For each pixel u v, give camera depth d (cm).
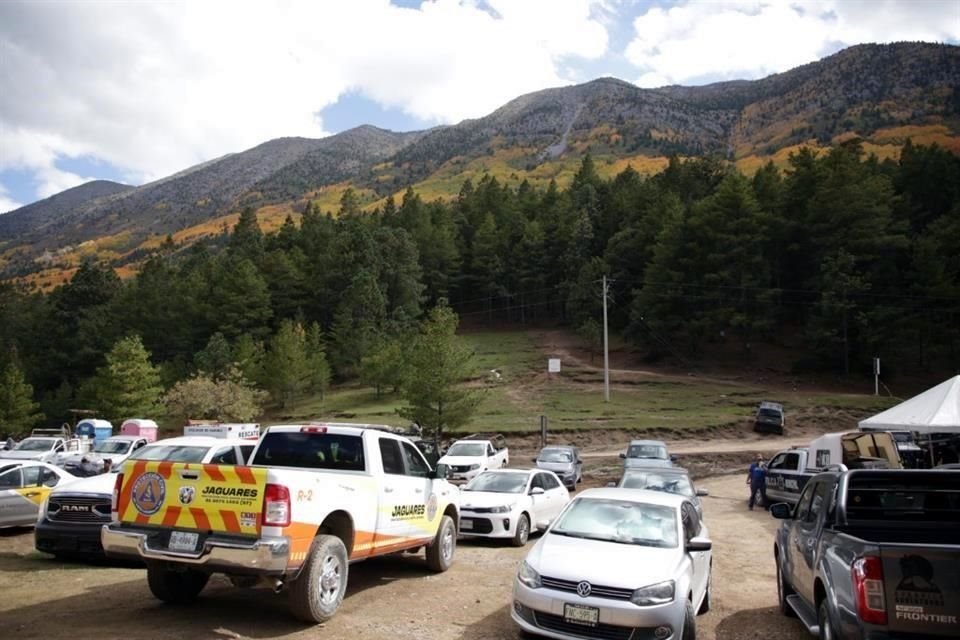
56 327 10362
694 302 7681
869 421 1992
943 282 6806
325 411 6575
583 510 877
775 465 2258
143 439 2906
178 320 9812
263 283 10050
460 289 12862
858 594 527
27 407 6259
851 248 7388
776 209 8569
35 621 740
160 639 680
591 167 16988
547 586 715
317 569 750
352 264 10675
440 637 734
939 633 500
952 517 695
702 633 824
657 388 6284
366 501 879
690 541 812
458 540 1467
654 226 9588
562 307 11369
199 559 711
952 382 1902
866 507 704
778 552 928
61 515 1118
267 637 704
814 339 6781
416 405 3988
